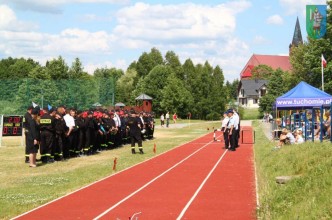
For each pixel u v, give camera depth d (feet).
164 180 56.24
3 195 45.03
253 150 97.19
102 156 83.25
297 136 83.46
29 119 67.97
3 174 60.03
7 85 174.40
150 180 56.18
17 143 113.50
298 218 30.94
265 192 43.73
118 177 58.49
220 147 107.14
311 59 214.90
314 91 99.04
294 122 118.42
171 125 250.57
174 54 432.66
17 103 173.37
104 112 94.79
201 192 47.85
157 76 344.49
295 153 61.26
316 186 37.17
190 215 37.22
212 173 62.54
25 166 68.28
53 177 57.21
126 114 111.45
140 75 452.35
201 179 57.06
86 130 83.71
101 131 90.58
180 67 379.55
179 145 112.68
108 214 37.65
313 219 29.99
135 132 89.40
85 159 78.02
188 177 58.80
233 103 379.96
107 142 97.09
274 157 68.33
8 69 444.55
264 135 152.05
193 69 374.84
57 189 49.08
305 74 260.62
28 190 48.08
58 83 177.06
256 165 68.80
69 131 77.15
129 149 98.73
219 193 47.16
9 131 103.45
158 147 105.81
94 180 55.72
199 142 123.95
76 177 57.47
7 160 76.33
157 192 47.91
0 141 102.63
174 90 331.57
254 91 531.09
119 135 103.71
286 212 33.55
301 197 36.32
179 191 48.52
